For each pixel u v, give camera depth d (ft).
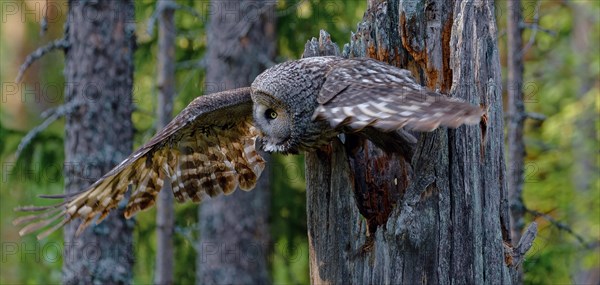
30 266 66.90
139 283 65.92
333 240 29.43
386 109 23.76
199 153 32.81
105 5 48.24
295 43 61.62
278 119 29.78
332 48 30.66
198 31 62.34
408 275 27.91
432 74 29.60
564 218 64.85
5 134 56.65
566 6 86.63
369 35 30.17
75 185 47.73
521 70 49.16
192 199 33.35
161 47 53.26
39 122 82.28
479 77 28.86
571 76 92.07
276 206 63.00
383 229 28.22
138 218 62.44
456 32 28.40
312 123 28.84
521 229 49.08
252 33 58.75
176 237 63.87
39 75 89.86
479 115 22.02
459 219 28.14
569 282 58.54
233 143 32.81
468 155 28.17
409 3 29.40
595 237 74.79
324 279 29.60
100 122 47.85
